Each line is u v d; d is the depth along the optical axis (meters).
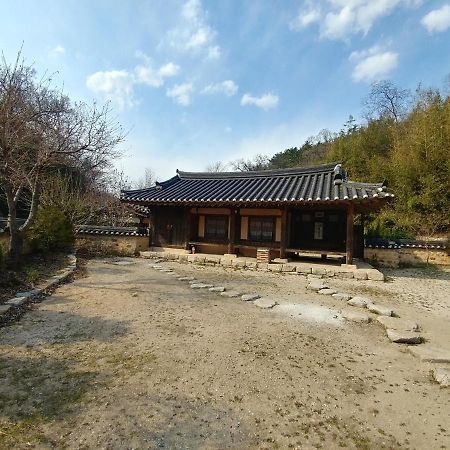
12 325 4.95
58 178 15.00
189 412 2.94
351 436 2.70
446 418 2.98
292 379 3.60
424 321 5.77
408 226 16.98
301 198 10.30
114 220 20.12
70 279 8.38
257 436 2.66
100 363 3.81
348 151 27.66
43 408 2.91
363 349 4.49
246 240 12.77
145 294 7.12
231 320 5.52
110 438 2.55
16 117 7.75
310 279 9.52
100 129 12.03
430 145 18.00
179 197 12.68
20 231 8.59
